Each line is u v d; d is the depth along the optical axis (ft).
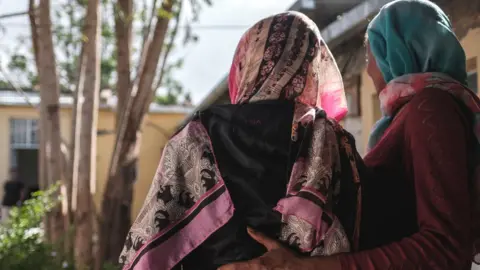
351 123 19.24
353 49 12.84
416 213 4.80
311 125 4.58
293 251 4.36
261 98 4.79
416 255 4.27
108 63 59.00
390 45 5.46
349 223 4.52
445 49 5.26
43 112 18.88
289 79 4.82
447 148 4.53
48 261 14.98
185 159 4.75
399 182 5.06
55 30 19.40
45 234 18.39
